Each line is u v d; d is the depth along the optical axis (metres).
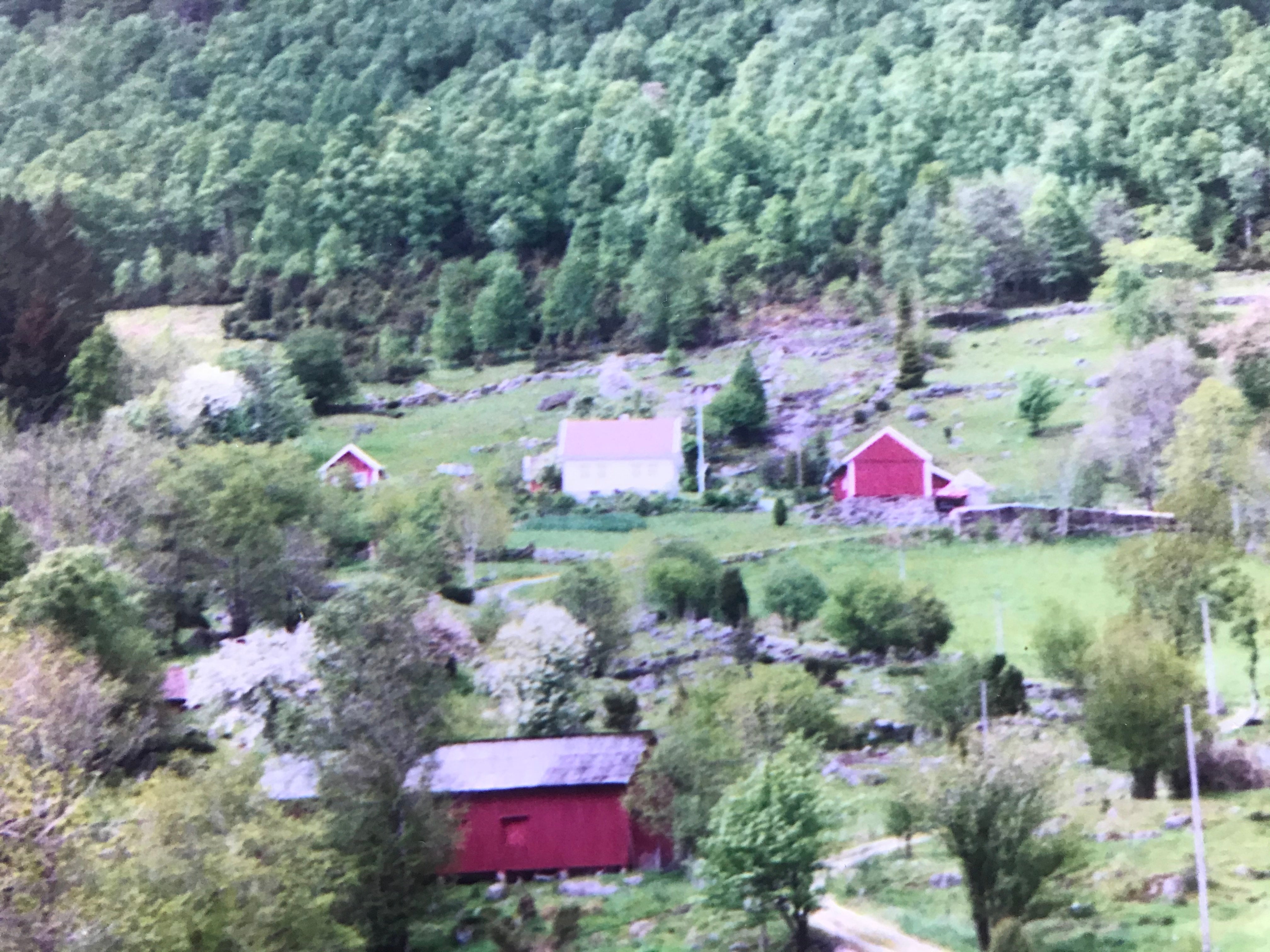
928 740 52.03
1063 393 81.50
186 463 71.56
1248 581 56.78
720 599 63.81
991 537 68.25
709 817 45.09
